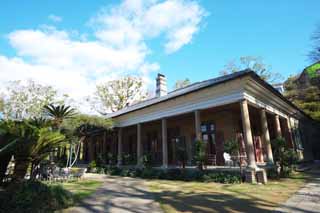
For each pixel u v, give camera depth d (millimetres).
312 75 22891
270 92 12102
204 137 15008
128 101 36188
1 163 6988
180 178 11234
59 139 8023
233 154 10516
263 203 5539
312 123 22828
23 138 6773
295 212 4621
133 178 12938
